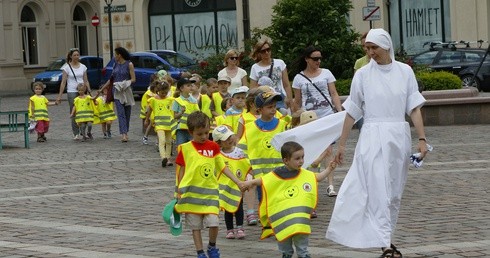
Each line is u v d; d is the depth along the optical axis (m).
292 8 28.83
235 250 11.80
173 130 19.17
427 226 12.66
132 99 25.80
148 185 17.75
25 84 58.72
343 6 29.20
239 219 12.56
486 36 41.25
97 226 13.62
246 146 12.93
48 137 28.22
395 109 10.71
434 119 26.48
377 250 11.41
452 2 41.84
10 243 12.55
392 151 10.66
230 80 18.09
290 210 10.48
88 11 62.19
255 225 13.45
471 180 16.61
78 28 62.16
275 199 10.60
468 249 11.10
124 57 25.95
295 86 15.85
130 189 17.30
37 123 26.80
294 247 11.75
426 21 42.53
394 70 10.77
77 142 26.33
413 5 42.75
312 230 12.83
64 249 12.02
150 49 49.03
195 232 11.09
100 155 22.77
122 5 49.16
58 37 60.97
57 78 52.88
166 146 20.56
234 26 47.38
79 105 26.62
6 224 14.03
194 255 11.48
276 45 28.92
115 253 11.66
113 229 13.34
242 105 14.90
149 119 24.56
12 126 25.41
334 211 10.63
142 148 24.06
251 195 13.48
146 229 13.27
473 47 39.91
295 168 10.63
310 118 13.71
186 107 18.91
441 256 10.78
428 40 42.59
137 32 49.00
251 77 16.55
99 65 53.97
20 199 16.50
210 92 19.02
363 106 10.90
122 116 25.77
